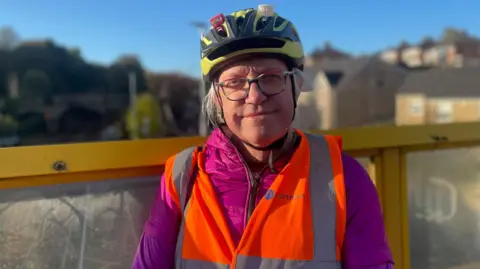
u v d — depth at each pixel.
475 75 43.09
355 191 1.44
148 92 61.56
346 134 1.90
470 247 2.24
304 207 1.40
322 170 1.46
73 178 1.52
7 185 1.44
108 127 58.94
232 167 1.48
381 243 1.41
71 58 65.56
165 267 1.49
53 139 53.06
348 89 50.78
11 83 61.69
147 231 1.51
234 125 1.46
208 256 1.42
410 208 2.10
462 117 41.62
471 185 2.24
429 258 2.14
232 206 1.44
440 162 2.16
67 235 1.54
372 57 52.50
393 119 51.66
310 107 52.38
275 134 1.44
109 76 65.31
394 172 2.03
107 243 1.60
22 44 64.88
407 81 47.84
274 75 1.44
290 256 1.36
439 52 72.19
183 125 56.09
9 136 50.28
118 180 1.60
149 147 1.64
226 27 1.44
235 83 1.46
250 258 1.37
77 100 62.19
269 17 1.45
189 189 1.51
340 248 1.40
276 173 1.47
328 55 67.25
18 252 1.48
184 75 61.31
